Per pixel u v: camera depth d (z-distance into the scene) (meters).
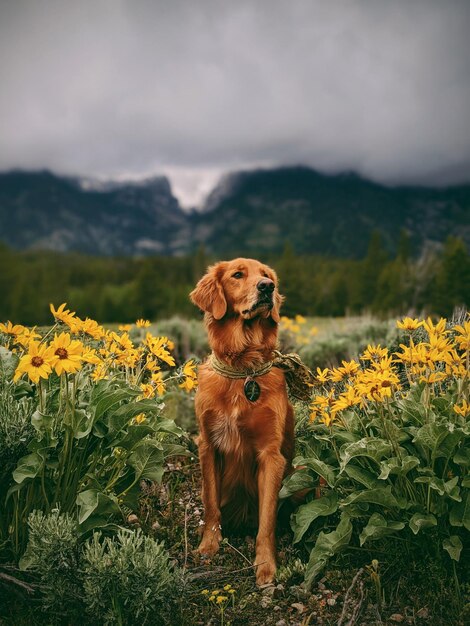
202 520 3.46
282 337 8.19
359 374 2.89
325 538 2.73
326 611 2.56
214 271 3.69
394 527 2.61
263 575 2.90
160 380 3.49
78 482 2.64
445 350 2.72
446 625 2.34
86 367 3.30
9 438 2.46
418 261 40.91
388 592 2.61
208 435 3.43
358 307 56.31
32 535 2.32
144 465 2.83
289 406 3.58
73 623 2.33
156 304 66.62
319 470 2.87
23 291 71.00
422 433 2.65
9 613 2.37
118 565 2.26
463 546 2.68
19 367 2.30
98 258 154.38
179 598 2.41
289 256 57.09
